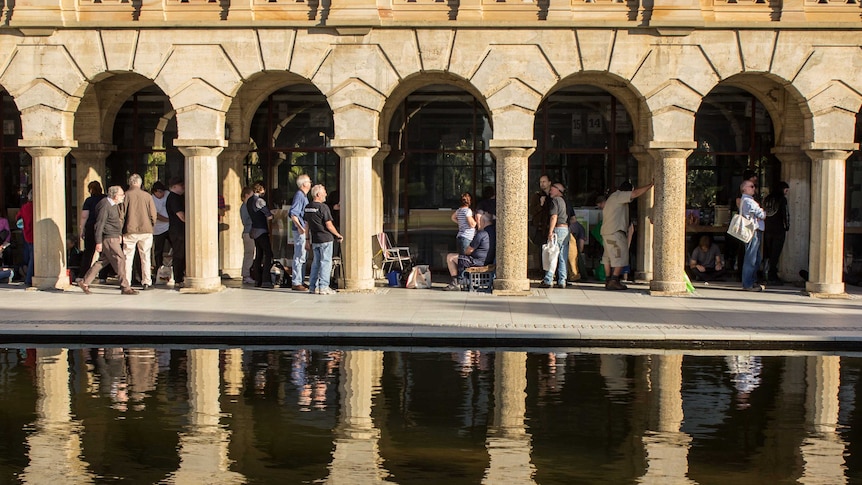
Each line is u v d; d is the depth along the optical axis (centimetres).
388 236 2152
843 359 1255
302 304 1684
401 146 2141
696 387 1083
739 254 2130
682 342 1342
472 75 1833
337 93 1852
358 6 1823
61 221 1917
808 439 888
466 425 934
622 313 1576
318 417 958
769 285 2017
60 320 1463
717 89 2119
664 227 1844
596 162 2133
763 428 924
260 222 1988
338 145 1856
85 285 1858
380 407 997
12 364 1201
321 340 1355
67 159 2167
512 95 1831
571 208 2077
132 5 1875
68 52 1873
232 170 2136
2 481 775
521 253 1848
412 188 2147
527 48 1827
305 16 1852
